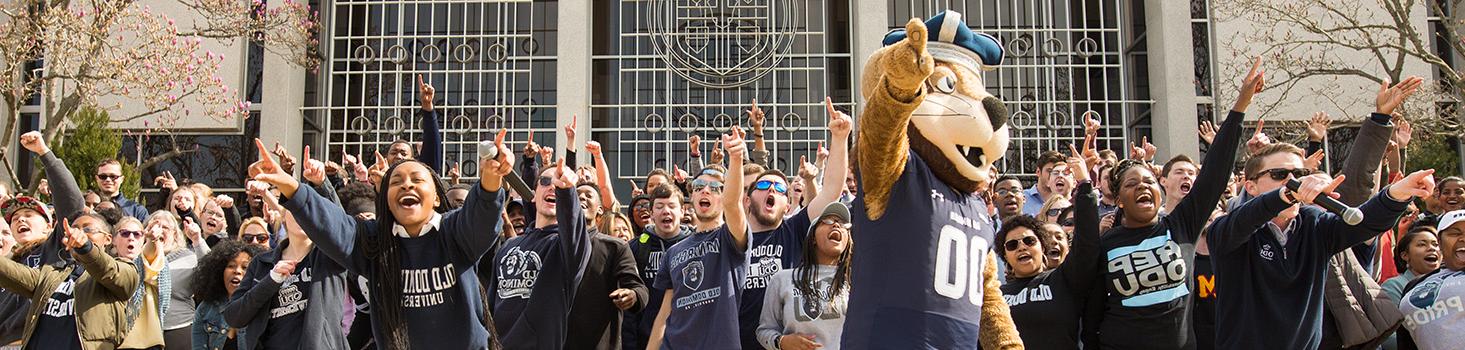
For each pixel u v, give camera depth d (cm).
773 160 1404
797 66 1466
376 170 718
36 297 672
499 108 1473
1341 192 608
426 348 476
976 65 401
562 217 547
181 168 1454
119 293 664
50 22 1208
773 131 1405
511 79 1482
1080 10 1491
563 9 1424
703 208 617
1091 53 1433
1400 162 742
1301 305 507
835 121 582
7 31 1216
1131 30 1474
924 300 367
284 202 453
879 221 379
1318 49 1457
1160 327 505
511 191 758
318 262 598
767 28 1427
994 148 389
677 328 580
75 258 643
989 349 418
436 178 493
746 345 587
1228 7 1405
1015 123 1438
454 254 478
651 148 1445
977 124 379
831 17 1484
